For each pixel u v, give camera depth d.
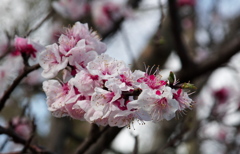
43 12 5.31
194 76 4.57
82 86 2.14
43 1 5.46
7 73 3.77
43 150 3.19
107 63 2.16
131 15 6.23
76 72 2.32
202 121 5.12
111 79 2.07
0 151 3.37
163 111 2.09
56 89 2.32
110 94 2.11
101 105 2.08
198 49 6.92
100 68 2.15
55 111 2.33
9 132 3.16
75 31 2.43
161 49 5.30
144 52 5.45
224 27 6.80
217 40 6.91
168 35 5.37
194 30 7.18
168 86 2.12
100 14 6.23
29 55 2.83
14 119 4.36
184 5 6.99
